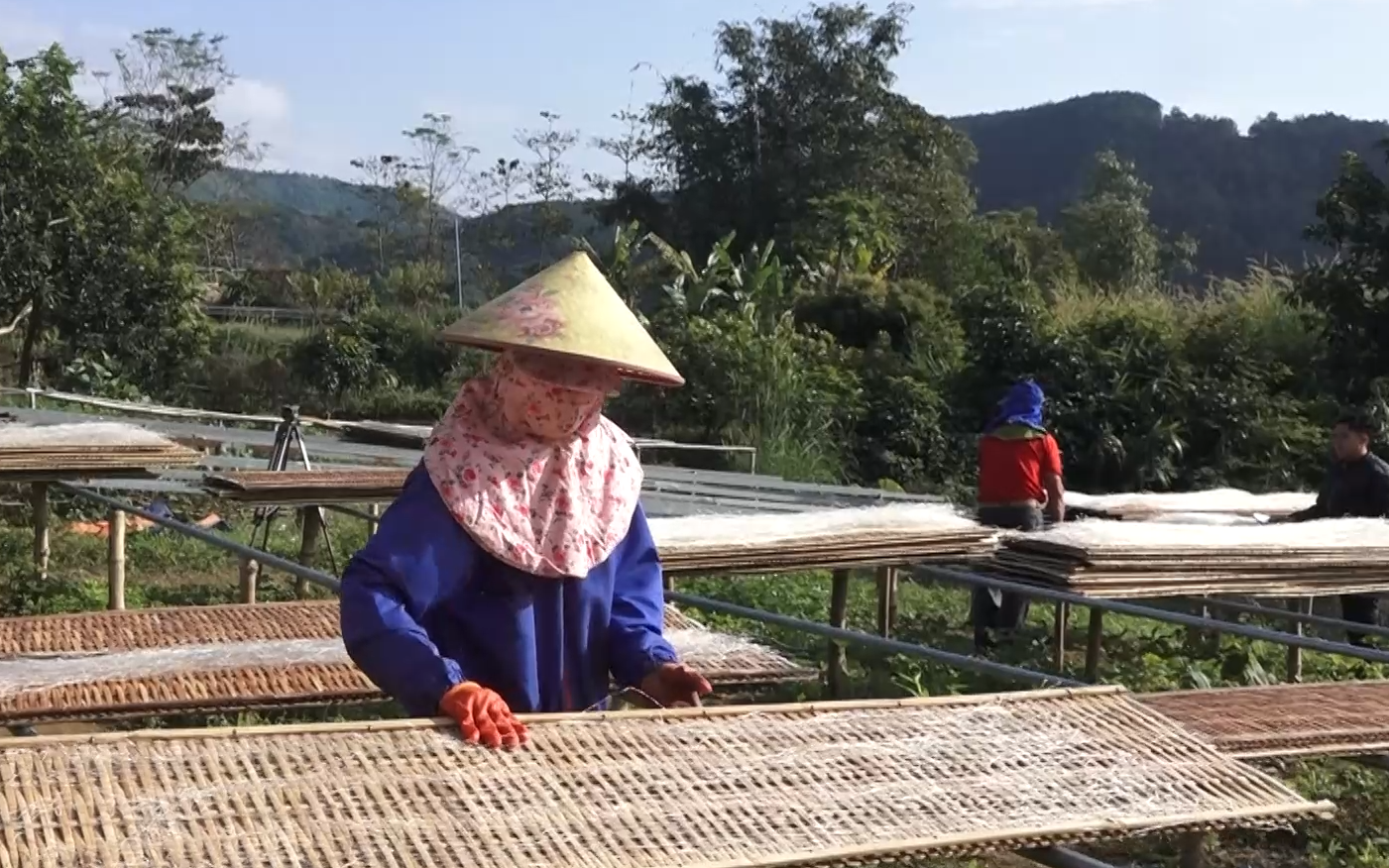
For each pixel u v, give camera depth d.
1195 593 6.13
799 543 6.10
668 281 23.38
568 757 2.30
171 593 9.16
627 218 32.44
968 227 28.80
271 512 10.45
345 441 13.19
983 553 6.39
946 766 2.42
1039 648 8.31
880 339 19.09
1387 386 14.66
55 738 2.13
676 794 2.21
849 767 2.38
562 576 2.74
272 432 13.46
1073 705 2.77
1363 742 3.99
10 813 1.91
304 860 1.89
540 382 2.69
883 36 30.59
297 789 2.08
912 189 29.52
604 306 2.75
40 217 15.45
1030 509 8.57
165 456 8.12
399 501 2.73
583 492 2.80
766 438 16.58
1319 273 15.23
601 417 2.93
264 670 4.19
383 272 40.00
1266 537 6.47
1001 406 8.77
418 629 2.56
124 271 15.95
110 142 17.58
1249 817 2.34
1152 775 2.45
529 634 2.73
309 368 23.98
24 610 8.35
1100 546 5.91
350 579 2.63
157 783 2.05
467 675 2.72
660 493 9.07
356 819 2.01
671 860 1.99
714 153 30.88
